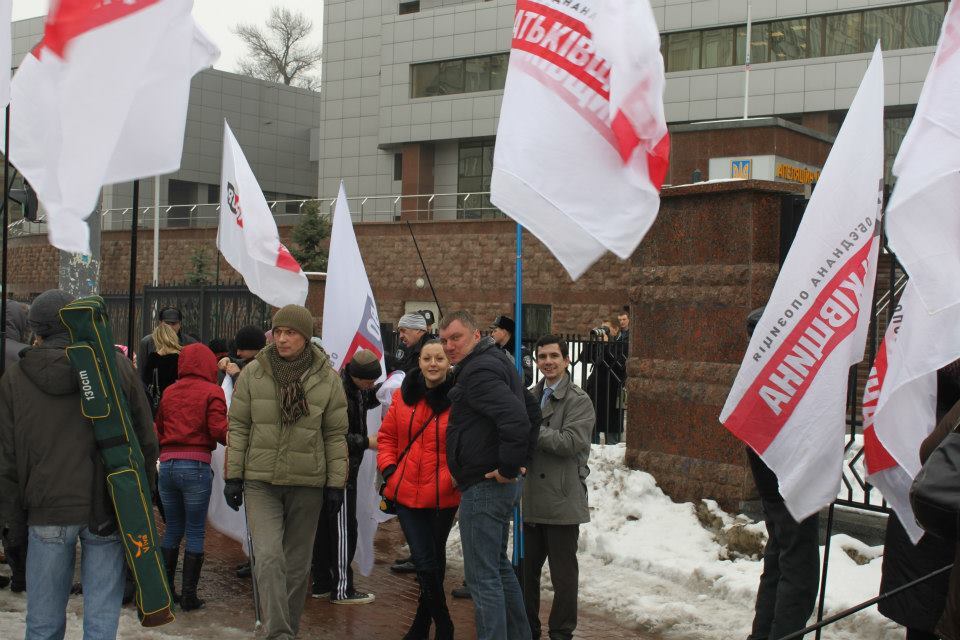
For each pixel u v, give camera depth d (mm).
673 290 8766
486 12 40031
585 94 5293
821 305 4844
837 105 33469
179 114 4461
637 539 8078
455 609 7109
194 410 6914
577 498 5930
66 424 4652
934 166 4410
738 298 8297
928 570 4746
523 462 5273
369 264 35312
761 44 34906
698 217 8625
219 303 13984
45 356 4656
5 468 4621
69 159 4289
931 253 4422
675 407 8688
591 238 5262
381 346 7891
